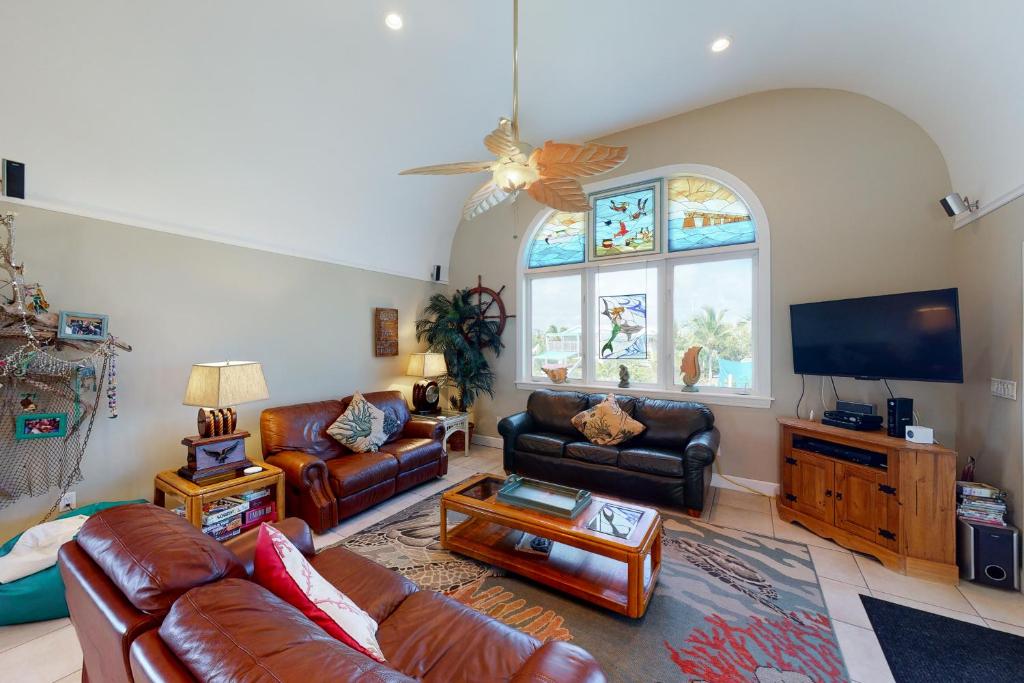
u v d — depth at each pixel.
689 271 3.98
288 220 3.59
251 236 3.37
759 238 3.56
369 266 4.43
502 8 2.47
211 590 0.91
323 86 2.95
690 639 1.84
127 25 2.17
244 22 2.38
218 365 2.61
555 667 0.99
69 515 2.38
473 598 2.13
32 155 2.28
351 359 4.25
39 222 2.34
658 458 3.21
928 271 3.00
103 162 2.51
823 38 2.74
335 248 4.06
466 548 2.48
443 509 2.55
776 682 1.61
